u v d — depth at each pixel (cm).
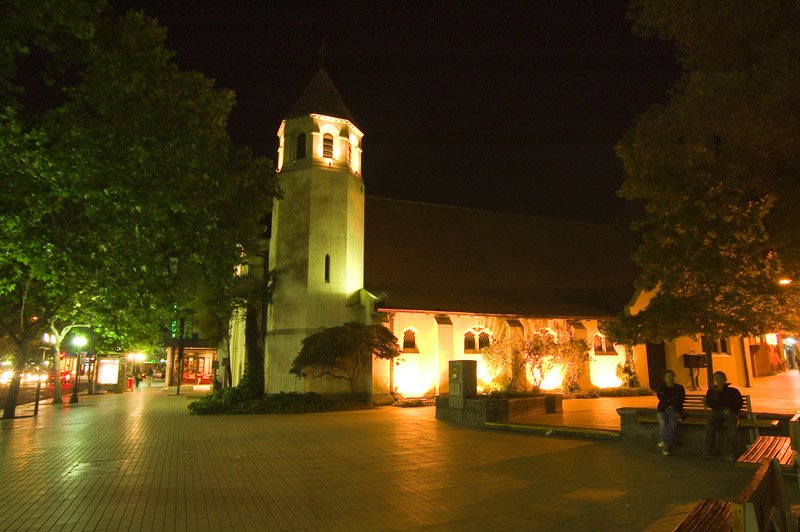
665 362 3097
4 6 941
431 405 2342
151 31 1389
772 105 780
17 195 1034
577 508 704
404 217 3241
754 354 3634
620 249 3834
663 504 718
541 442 1256
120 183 1124
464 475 912
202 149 1420
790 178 1004
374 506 727
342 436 1396
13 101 1039
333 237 2606
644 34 986
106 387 3944
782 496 445
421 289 2798
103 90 1226
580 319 2928
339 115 2766
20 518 689
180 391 4009
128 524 661
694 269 1103
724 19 866
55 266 1158
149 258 1304
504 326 2731
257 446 1250
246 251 1900
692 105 904
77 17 1034
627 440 1224
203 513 703
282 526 647
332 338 2242
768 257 1084
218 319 2922
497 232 3491
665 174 1121
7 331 1853
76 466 1027
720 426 1038
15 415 2067
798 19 800
